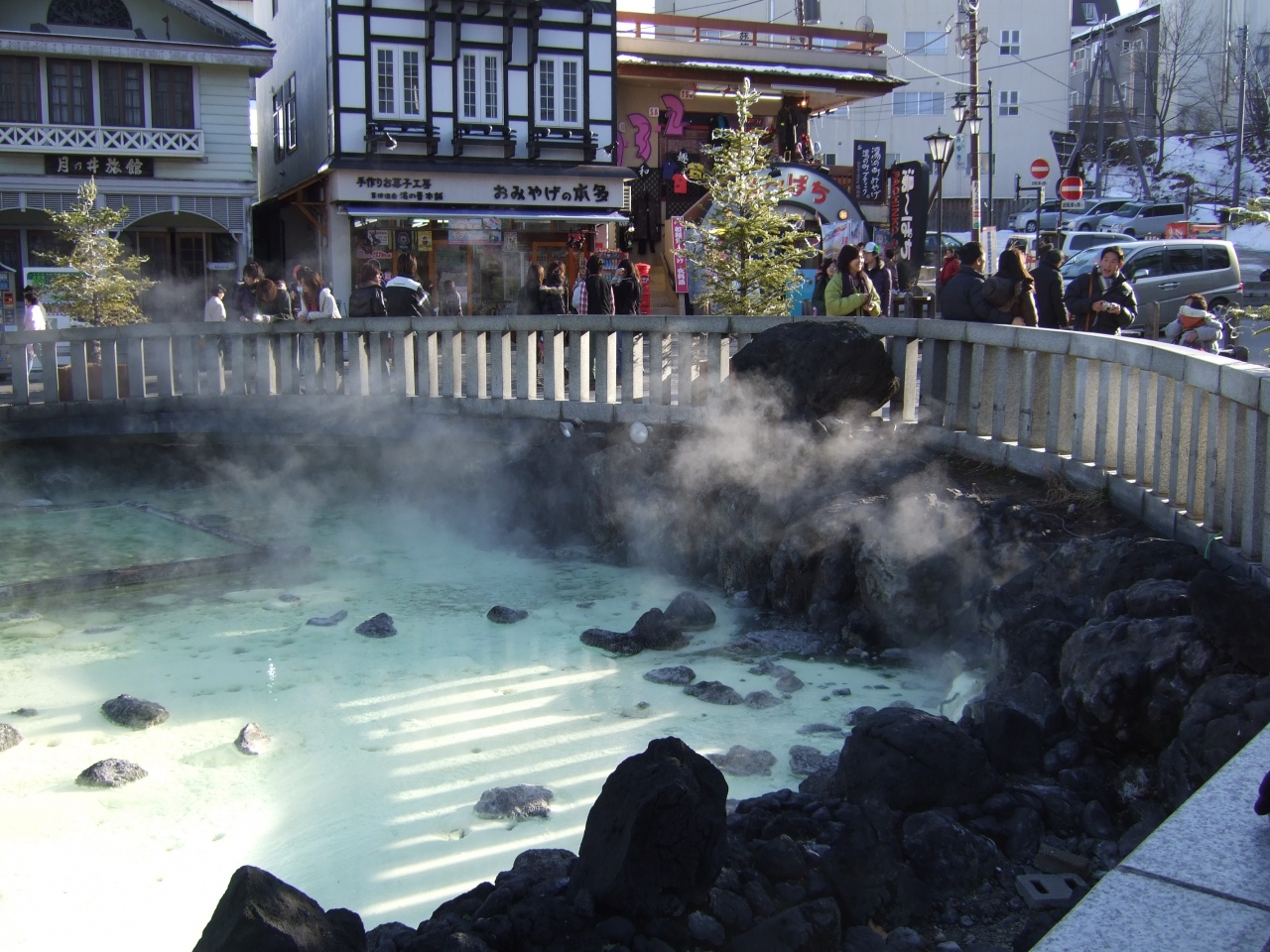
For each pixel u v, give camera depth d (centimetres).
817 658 833
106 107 2416
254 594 1023
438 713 740
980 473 922
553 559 1149
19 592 983
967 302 985
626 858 391
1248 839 329
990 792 512
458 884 530
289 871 546
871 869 446
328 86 2450
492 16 2534
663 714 728
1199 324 1252
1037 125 5078
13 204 2358
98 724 730
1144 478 761
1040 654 636
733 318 1098
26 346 1446
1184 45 5688
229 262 2645
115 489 1500
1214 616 515
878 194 3039
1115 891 305
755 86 2906
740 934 402
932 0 4925
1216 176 5234
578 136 2631
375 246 2506
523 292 1590
